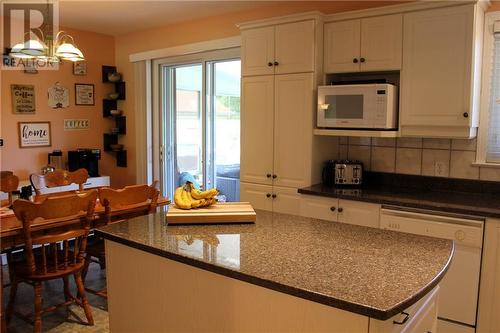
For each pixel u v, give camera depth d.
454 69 2.78
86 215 2.77
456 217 2.58
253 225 2.03
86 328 2.81
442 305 2.68
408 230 2.74
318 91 3.23
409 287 1.29
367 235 1.88
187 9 4.04
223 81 4.41
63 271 2.71
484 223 2.49
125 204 2.98
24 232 2.52
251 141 3.61
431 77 2.88
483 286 2.53
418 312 1.51
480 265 2.53
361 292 1.25
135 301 1.86
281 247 1.69
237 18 4.13
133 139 5.26
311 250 1.65
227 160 4.45
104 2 3.79
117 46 5.32
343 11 3.51
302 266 1.47
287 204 3.43
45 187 3.73
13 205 2.47
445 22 2.79
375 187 3.34
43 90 4.67
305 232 1.92
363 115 3.07
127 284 1.89
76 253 2.81
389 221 2.82
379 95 3.00
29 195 3.12
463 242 2.56
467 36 2.72
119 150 5.31
